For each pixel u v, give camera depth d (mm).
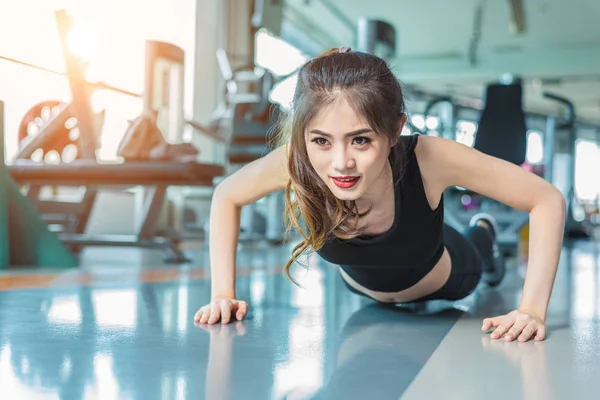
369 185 1180
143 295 2020
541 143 16547
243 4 6273
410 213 1400
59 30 3896
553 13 10148
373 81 1127
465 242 1845
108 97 5973
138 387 864
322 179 1224
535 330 1326
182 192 6473
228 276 1566
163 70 3994
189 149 3773
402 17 10602
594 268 4125
